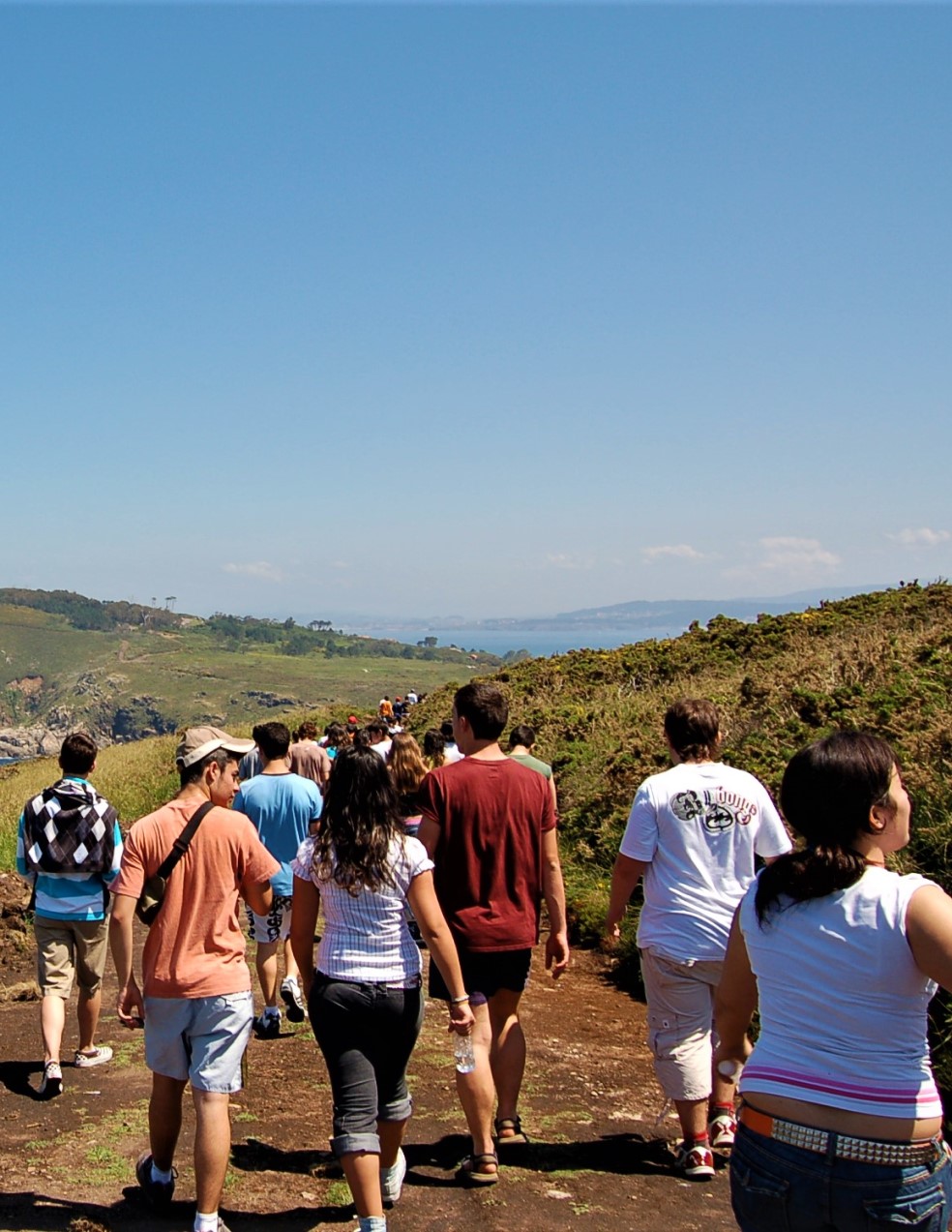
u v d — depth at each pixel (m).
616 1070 6.59
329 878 4.36
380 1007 4.28
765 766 10.02
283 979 8.05
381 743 11.37
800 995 2.82
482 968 4.99
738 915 3.08
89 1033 6.54
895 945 2.74
